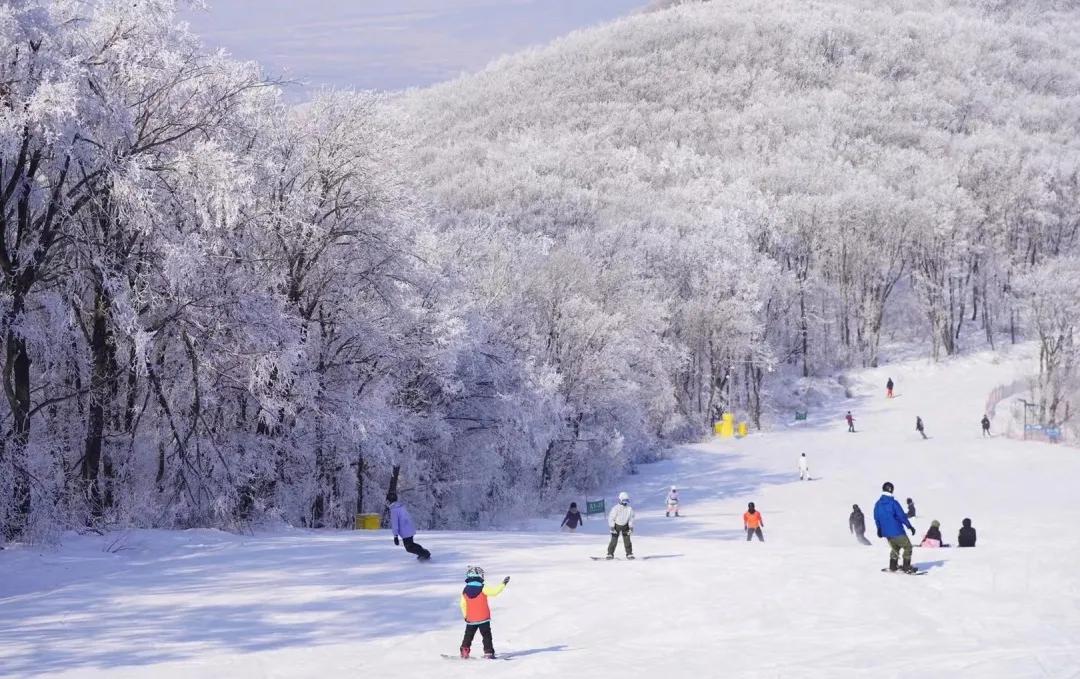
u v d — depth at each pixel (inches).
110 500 1170.0
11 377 1087.6
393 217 1392.7
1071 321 2819.9
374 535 1138.7
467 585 518.0
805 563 800.3
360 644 554.9
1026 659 407.8
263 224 1223.5
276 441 1268.5
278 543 1016.2
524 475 2037.4
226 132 1182.3
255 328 1153.4
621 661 487.5
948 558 813.2
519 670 480.7
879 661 437.1
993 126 6786.4
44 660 519.5
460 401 1765.5
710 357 3250.5
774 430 3181.6
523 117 7593.5
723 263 3245.6
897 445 2662.4
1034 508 1707.7
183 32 1172.5
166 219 1108.5
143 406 1181.1
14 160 1019.9
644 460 2711.6
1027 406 2928.2
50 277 1077.8
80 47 1073.5
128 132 1038.4
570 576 760.3
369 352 1466.5
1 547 933.8
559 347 2271.2
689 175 5418.3
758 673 431.2
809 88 7549.2
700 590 676.7
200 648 546.0
